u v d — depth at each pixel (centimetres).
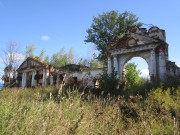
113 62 2675
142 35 2483
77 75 3030
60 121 424
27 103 555
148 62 2403
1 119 402
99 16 4206
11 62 3170
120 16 4141
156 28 2456
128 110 953
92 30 4194
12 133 366
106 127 518
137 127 558
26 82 3844
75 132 406
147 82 2111
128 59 2594
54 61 5650
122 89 2134
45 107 514
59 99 591
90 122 497
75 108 538
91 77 2884
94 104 704
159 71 2317
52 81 3469
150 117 686
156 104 1069
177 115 877
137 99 1202
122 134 519
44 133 375
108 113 608
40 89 2162
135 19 4134
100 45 4091
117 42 2644
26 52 4397
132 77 2964
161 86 1753
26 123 394
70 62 5669
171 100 1327
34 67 3684
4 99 559
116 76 2430
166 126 690
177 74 2456
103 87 2102
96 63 5303
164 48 2397
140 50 2445
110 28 4109
